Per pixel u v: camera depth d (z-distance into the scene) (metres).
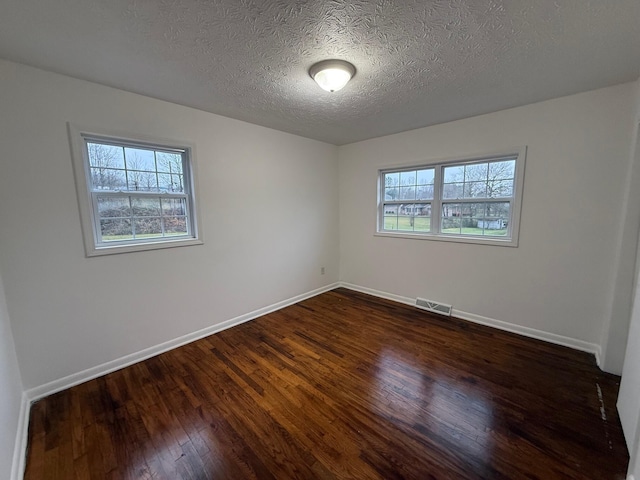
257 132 3.22
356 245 4.28
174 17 1.38
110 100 2.18
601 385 2.02
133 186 2.41
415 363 2.32
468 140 3.00
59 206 2.00
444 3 1.30
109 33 1.51
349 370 2.24
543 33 1.53
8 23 1.39
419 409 1.80
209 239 2.87
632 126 2.15
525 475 1.35
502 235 2.96
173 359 2.45
